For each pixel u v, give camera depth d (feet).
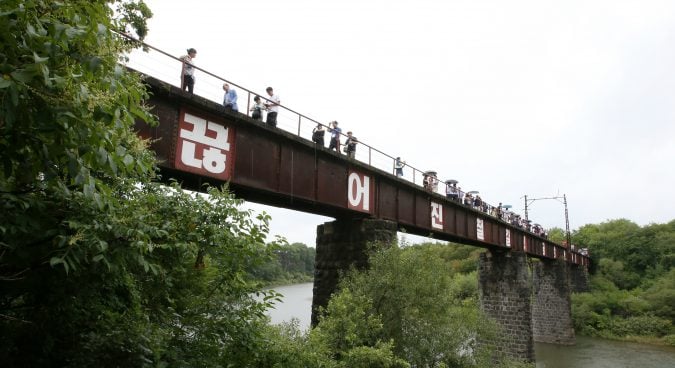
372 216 61.52
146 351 18.34
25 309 17.65
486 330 53.93
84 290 17.25
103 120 12.71
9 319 16.60
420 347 44.73
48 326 17.70
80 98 12.33
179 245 19.95
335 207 55.36
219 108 41.16
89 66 12.38
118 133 15.08
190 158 39.29
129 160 14.34
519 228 129.08
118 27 15.76
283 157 48.93
